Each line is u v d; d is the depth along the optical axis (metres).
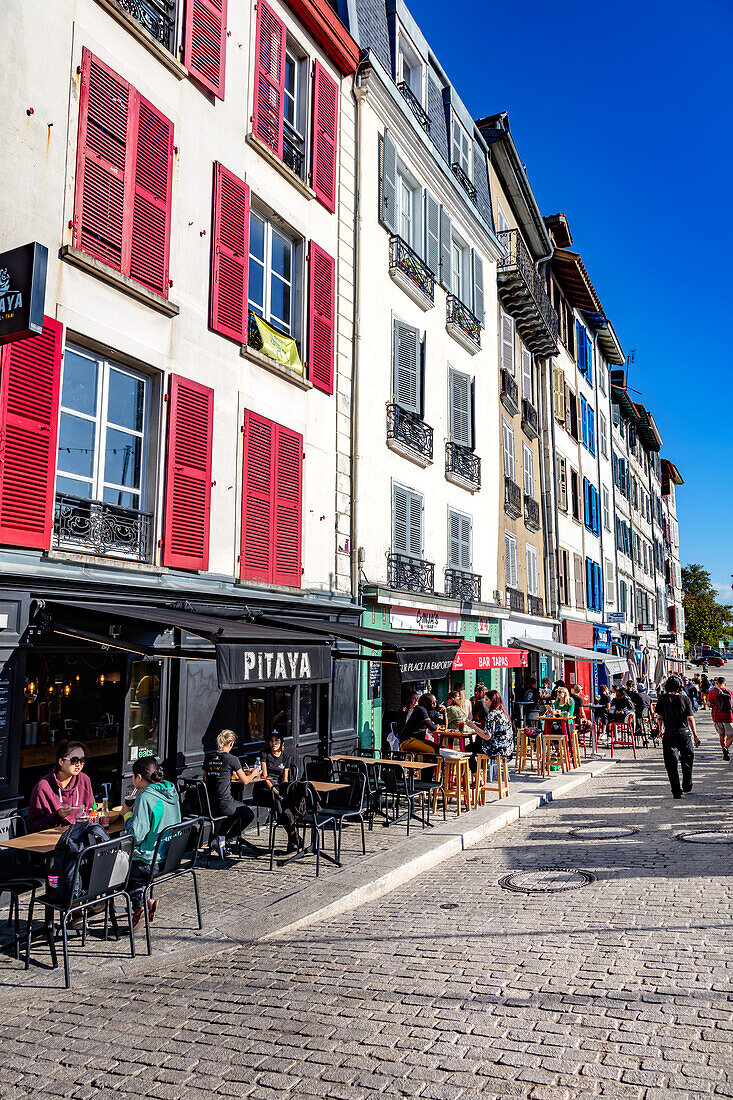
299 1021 4.64
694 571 91.75
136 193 9.20
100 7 8.84
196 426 9.90
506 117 22.59
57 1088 4.00
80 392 8.59
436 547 17.50
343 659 13.12
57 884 5.59
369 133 15.23
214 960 5.84
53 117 8.13
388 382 15.63
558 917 6.47
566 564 29.47
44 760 7.88
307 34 13.36
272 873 8.08
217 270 10.52
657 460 57.62
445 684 18.52
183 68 10.05
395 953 5.78
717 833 9.49
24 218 7.73
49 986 5.29
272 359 11.55
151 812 6.23
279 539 11.60
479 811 11.48
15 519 7.36
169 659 9.18
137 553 9.04
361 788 9.05
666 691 12.70
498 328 22.52
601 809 11.79
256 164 11.72
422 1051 4.18
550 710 16.53
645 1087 3.72
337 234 13.97
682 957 5.38
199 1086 3.95
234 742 8.77
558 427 29.39
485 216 21.92
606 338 37.00
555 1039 4.25
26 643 7.29
